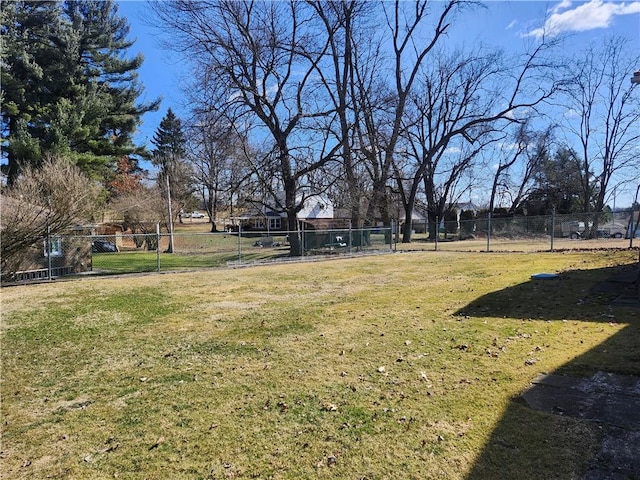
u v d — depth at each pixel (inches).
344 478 101.7
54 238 517.7
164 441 121.6
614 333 201.2
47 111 1056.2
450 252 783.7
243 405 143.9
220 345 216.2
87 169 1104.8
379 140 978.1
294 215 847.1
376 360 184.1
